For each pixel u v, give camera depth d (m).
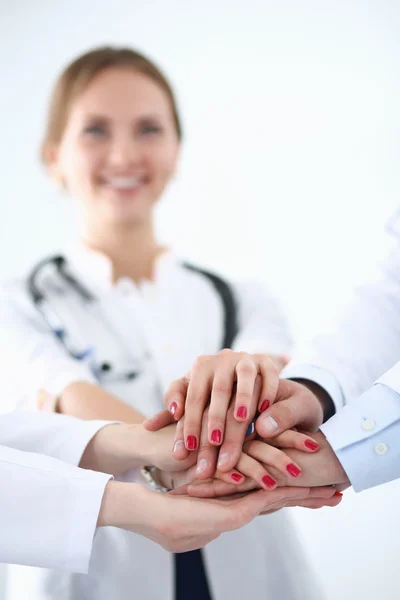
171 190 2.47
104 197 1.31
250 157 2.53
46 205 2.41
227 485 0.84
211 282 1.35
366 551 1.98
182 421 0.90
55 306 1.24
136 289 1.28
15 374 1.14
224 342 1.26
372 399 0.86
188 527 0.75
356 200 2.50
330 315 1.09
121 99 1.29
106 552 1.03
